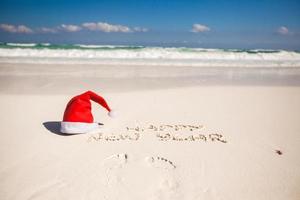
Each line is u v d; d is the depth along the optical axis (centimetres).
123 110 221
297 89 320
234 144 161
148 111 220
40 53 593
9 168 132
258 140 168
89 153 148
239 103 253
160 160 142
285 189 119
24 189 116
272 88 322
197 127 188
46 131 177
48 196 112
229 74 414
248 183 123
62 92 279
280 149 156
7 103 237
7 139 164
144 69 432
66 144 159
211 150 154
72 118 169
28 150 150
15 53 584
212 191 117
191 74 402
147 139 167
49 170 131
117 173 130
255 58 652
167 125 190
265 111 229
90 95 179
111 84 319
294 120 206
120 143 161
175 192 117
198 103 248
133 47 770
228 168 135
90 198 112
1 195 112
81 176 127
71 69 414
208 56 641
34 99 251
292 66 527
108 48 723
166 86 316
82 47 727
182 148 156
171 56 621
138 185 121
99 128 182
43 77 350
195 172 131
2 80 327
